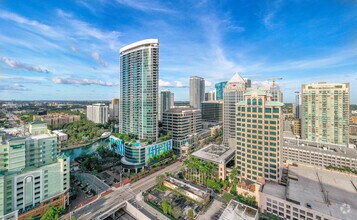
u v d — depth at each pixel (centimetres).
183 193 10581
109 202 9869
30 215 8044
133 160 14550
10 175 7600
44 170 8550
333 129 16438
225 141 19900
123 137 17350
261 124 10656
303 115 18075
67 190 9406
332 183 9525
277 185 9869
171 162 16388
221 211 9038
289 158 15912
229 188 11362
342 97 16000
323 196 8431
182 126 19625
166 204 8838
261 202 9025
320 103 17012
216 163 13112
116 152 17625
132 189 11312
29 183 8088
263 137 10588
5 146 7819
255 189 9438
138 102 17862
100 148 18800
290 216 8062
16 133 10238
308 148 15438
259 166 10769
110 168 14938
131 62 18350
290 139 17388
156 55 17512
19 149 8175
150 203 9669
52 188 8812
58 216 8038
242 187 10094
